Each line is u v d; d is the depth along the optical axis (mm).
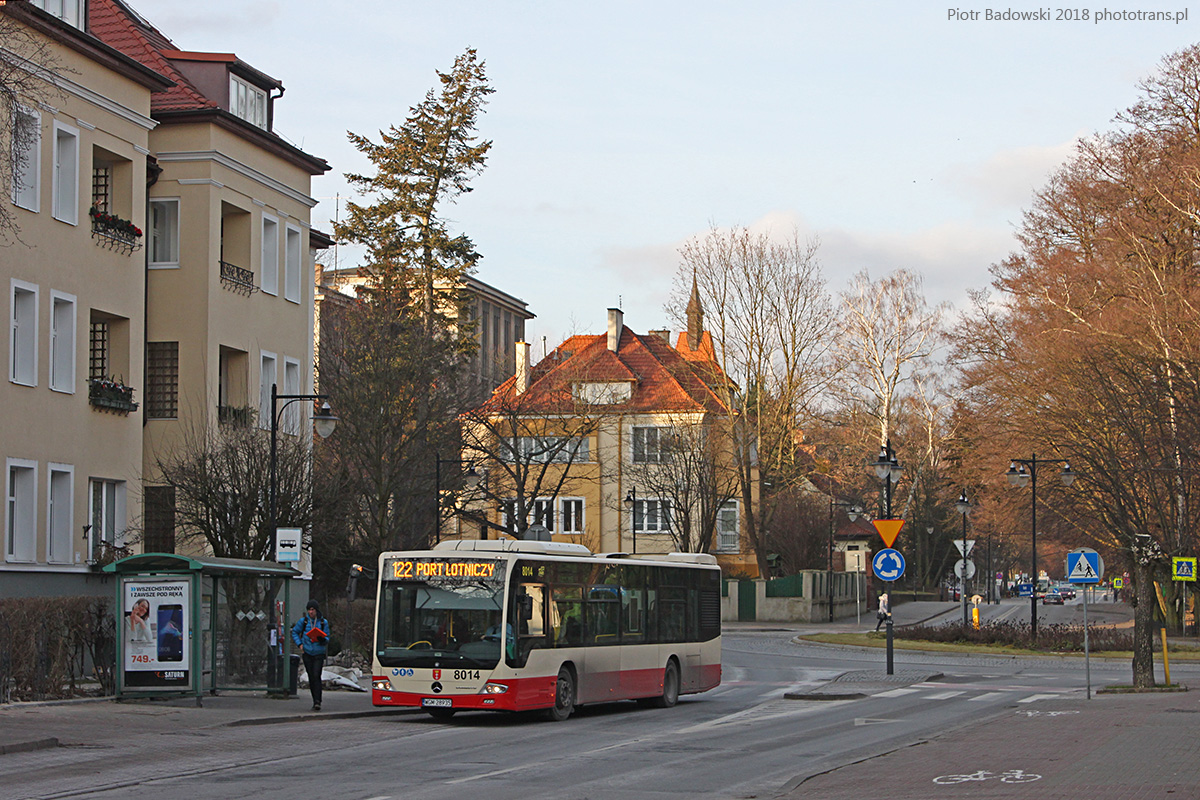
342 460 42156
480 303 109000
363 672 34969
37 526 28734
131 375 32188
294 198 40188
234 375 37094
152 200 35531
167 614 23516
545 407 65688
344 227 59375
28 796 13500
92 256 30828
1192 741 17703
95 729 19609
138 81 32531
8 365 27969
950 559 105062
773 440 66562
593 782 15258
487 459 59469
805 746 19328
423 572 23281
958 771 15125
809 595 69562
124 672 23531
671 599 28203
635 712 26359
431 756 17922
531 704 22984
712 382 68562
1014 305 55688
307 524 33406
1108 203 52031
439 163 58875
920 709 25922
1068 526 56062
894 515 86562
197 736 19625
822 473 76812
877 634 53781
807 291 66312
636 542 74875
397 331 48062
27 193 28750
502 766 16797
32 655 22828
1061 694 29297
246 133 36906
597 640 25250
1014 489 54750
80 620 24422
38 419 28859
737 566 77688
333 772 15961
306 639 24219
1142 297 47875
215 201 35562
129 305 32188
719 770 16484
